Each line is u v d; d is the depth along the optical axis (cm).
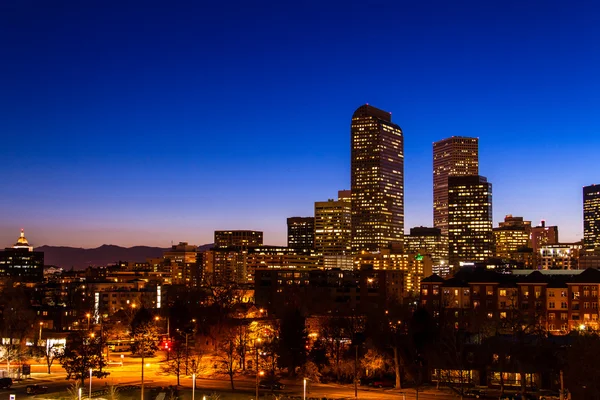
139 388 13400
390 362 14962
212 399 12244
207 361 17225
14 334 19950
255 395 12825
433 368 14475
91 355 14400
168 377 15300
